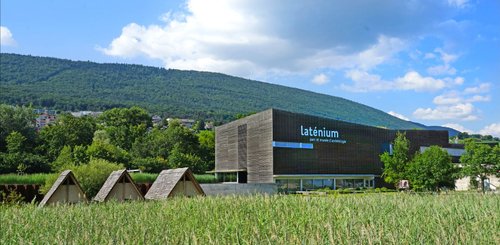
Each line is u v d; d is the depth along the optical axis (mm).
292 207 21812
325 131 80500
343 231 13836
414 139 93000
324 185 79500
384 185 87125
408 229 13953
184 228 16797
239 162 86062
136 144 118188
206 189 51281
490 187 63469
